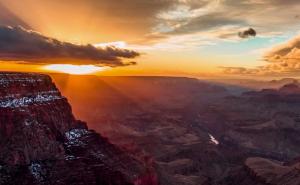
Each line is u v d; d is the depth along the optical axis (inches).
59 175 4990.2
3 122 5187.0
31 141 5241.1
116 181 5423.2
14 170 4849.9
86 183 5024.6
